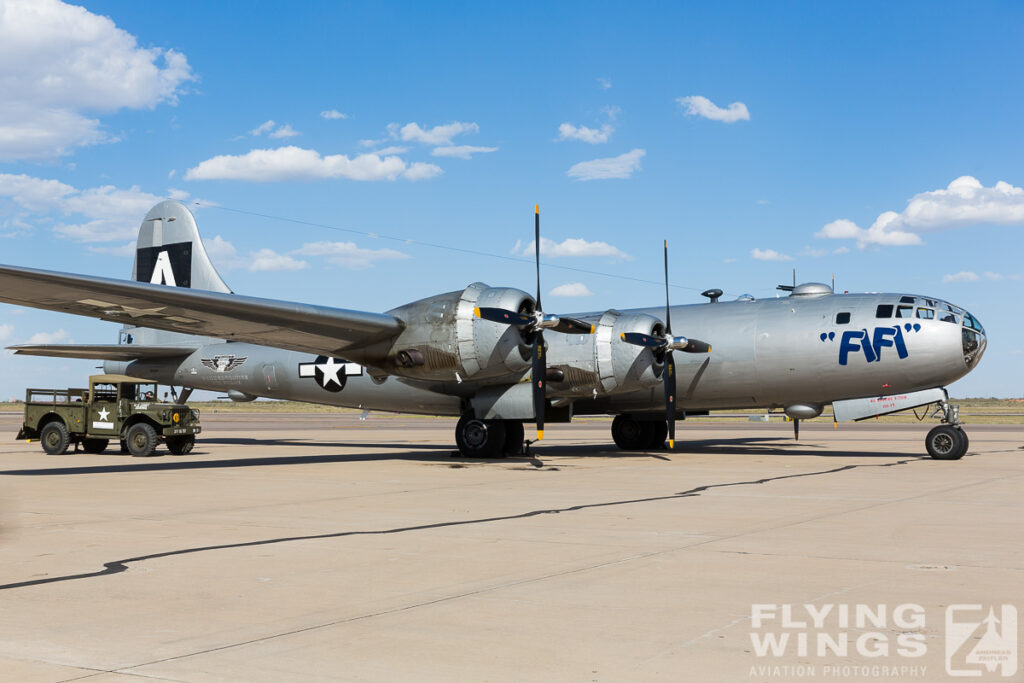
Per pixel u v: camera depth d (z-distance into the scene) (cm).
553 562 759
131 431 2191
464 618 575
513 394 1939
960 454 1961
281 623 565
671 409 2025
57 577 707
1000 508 1105
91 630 549
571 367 1994
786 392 2083
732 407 2228
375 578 699
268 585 675
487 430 1997
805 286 2131
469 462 1947
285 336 1889
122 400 2194
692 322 2162
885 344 1942
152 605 614
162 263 2662
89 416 2202
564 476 1580
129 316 1752
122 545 854
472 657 491
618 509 1109
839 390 2036
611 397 2206
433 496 1269
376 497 1259
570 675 459
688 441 2928
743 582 676
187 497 1267
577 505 1153
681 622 563
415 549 827
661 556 784
